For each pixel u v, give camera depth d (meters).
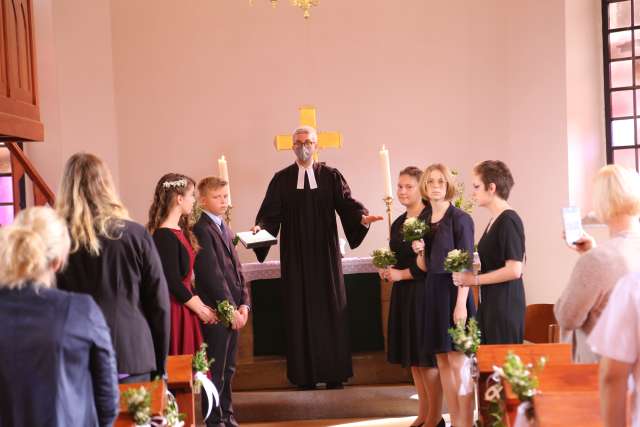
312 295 6.89
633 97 8.25
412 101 8.62
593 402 3.16
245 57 8.67
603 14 8.30
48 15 8.12
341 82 8.66
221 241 5.93
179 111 8.66
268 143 8.66
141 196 8.62
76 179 3.75
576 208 3.90
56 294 2.83
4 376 2.74
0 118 4.70
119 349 3.66
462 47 8.58
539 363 3.69
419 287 5.77
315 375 6.86
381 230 8.62
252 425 6.49
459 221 5.56
